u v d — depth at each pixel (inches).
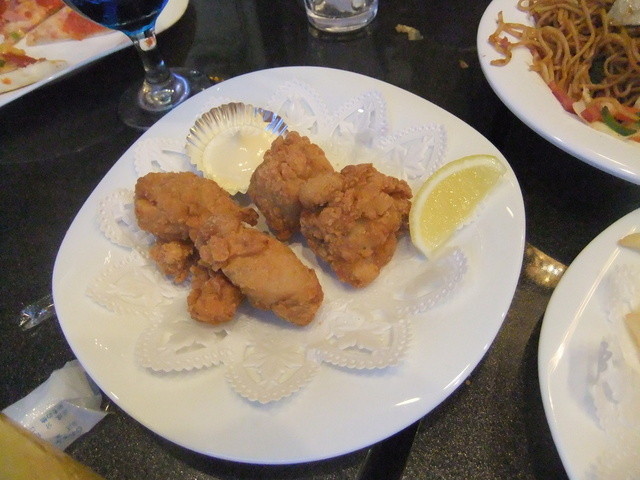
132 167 11.5
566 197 11.2
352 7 14.9
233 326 9.5
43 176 13.0
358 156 11.5
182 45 15.7
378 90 11.7
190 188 10.2
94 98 14.5
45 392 9.1
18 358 10.2
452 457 8.4
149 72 13.9
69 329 9.1
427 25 15.3
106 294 9.6
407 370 8.1
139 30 12.6
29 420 8.8
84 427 9.1
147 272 10.2
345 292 9.9
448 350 8.3
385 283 9.8
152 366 8.5
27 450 7.1
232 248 9.2
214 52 15.3
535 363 9.2
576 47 13.5
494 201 9.6
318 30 15.5
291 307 9.1
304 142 10.6
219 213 10.2
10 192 12.8
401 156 11.0
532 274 10.3
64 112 14.3
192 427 8.0
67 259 10.1
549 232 10.8
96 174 12.9
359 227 9.4
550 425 7.7
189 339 9.1
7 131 14.0
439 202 9.7
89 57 14.2
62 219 12.2
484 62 12.1
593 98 13.2
